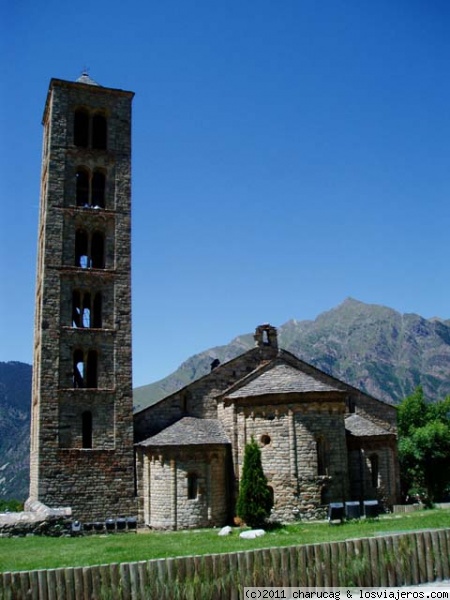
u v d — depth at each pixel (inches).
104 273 2014.0
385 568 865.5
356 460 1967.3
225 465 1882.4
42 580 791.7
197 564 815.7
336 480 1765.5
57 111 2082.9
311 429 1780.3
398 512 1828.2
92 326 2004.2
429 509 1855.3
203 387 2069.4
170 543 1357.0
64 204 2018.9
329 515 1626.5
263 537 1353.3
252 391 1882.4
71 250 1998.0
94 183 2151.8
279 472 1768.0
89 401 1904.5
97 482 1852.9
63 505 1809.8
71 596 789.2
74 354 1990.7
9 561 1142.3
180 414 2036.2
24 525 1547.7
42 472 1813.5
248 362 2135.8
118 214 2075.5
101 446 1886.1
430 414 3216.0
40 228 2166.6
